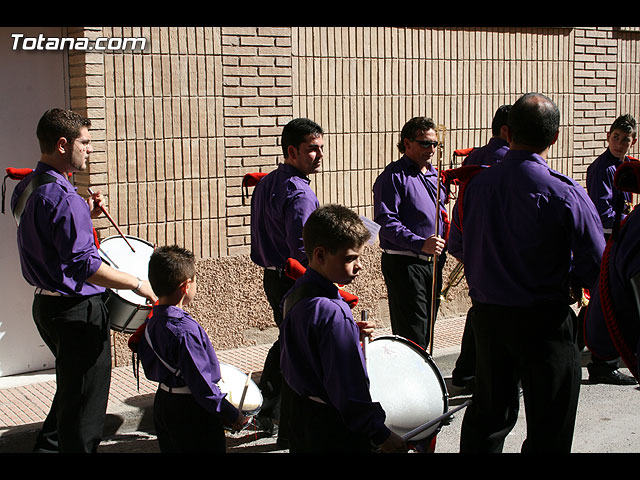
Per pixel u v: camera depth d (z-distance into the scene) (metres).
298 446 3.12
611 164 6.37
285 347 3.09
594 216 3.57
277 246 4.82
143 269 4.82
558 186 3.57
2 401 5.41
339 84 7.02
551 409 3.67
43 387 5.72
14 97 5.79
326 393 3.03
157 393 3.78
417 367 4.07
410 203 5.64
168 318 3.67
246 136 6.55
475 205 3.83
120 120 5.94
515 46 8.02
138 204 6.08
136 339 3.79
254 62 6.53
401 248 5.59
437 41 7.54
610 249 2.96
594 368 6.18
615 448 4.86
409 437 3.70
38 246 3.96
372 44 7.17
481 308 3.84
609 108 8.78
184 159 6.26
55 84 5.94
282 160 6.76
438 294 5.86
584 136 8.62
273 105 6.66
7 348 5.94
